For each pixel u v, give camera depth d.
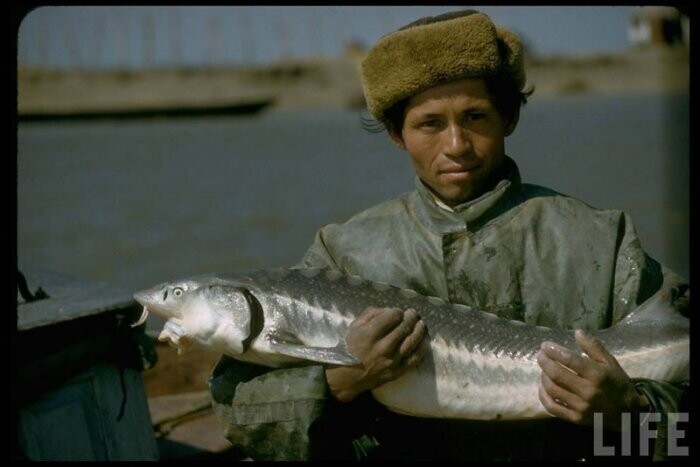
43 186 33.47
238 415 2.46
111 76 89.94
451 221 2.46
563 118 59.91
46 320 3.64
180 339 2.60
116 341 4.09
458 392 2.43
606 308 2.39
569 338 2.38
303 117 93.94
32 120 86.94
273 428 2.40
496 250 2.44
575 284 2.40
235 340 2.52
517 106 2.53
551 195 2.51
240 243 19.59
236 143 59.78
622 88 87.31
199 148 55.66
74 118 87.75
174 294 2.60
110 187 32.38
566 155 31.77
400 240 2.55
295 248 19.08
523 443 2.45
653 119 53.88
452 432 2.49
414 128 2.42
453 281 2.47
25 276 4.55
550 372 2.24
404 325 2.36
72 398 3.84
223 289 2.56
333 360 2.34
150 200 27.73
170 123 91.69
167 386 5.97
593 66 86.75
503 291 2.43
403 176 31.34
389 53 2.39
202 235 20.69
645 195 20.66
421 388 2.44
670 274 2.53
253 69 94.25
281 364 2.54
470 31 2.31
